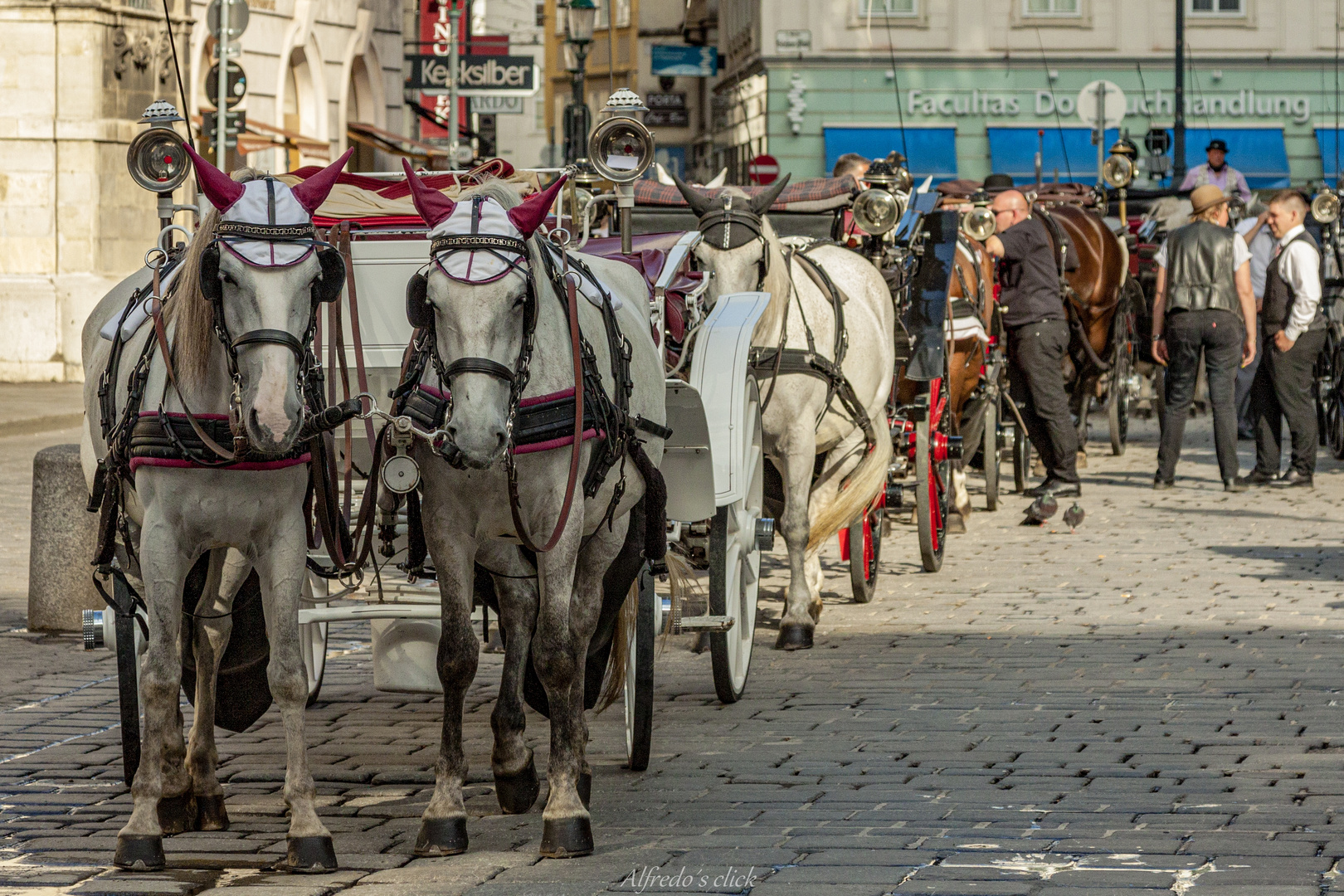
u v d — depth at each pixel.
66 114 35.56
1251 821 7.98
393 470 7.39
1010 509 20.12
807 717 10.38
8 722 10.38
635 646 9.17
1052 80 55.69
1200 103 56.06
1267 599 14.12
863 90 55.59
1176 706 10.43
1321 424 25.53
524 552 8.27
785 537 12.60
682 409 9.51
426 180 10.44
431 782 9.03
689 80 79.62
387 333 9.05
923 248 15.41
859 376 13.02
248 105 39.66
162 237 8.88
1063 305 21.31
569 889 7.17
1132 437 28.14
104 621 8.98
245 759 9.52
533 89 39.66
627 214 10.54
